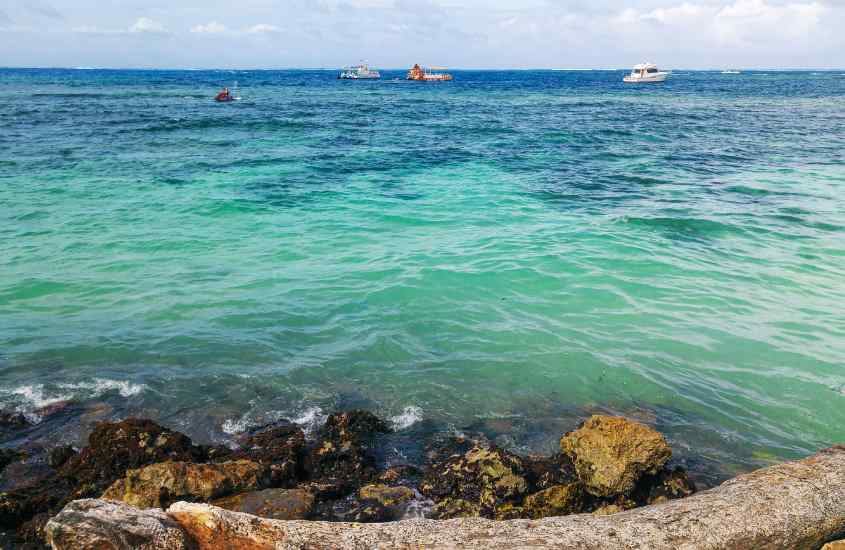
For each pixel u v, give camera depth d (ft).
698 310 33.86
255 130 120.67
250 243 45.29
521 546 12.98
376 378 27.12
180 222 50.65
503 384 26.73
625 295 35.83
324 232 48.47
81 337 30.07
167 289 36.11
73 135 105.81
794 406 25.18
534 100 239.91
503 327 31.81
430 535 13.24
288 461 20.61
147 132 113.29
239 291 35.96
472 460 20.39
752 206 58.13
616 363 28.35
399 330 31.42
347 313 33.27
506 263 40.98
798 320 32.60
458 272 39.29
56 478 20.06
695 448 22.57
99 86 327.67
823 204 58.95
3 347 28.91
